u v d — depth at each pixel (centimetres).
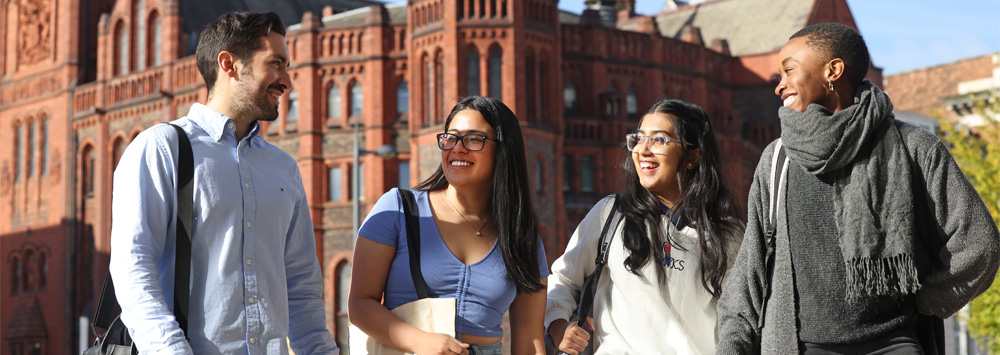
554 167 4066
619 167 507
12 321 5266
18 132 5503
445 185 466
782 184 384
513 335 471
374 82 4234
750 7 5306
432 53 4019
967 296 356
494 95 3912
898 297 366
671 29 5603
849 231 360
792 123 371
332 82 4312
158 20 4912
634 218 478
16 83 5503
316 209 4241
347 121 4266
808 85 381
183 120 409
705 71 4828
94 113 5028
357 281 436
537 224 457
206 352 384
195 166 392
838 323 369
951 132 2552
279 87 416
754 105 4975
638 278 472
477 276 442
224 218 395
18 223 5400
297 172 438
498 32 3922
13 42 5600
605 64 4500
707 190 485
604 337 477
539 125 4000
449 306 421
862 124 358
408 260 437
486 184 454
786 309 377
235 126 411
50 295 5166
